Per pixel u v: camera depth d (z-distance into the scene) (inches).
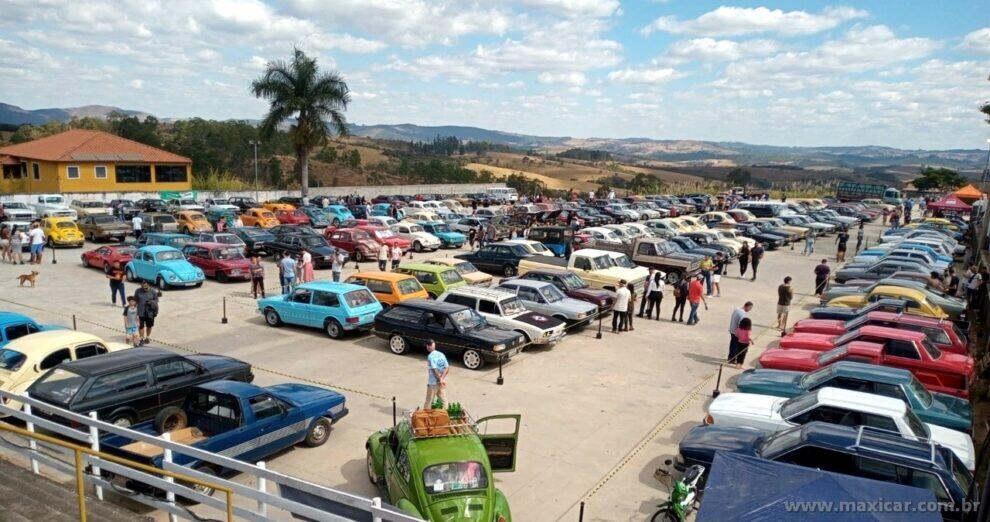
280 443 422.6
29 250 1267.2
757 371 540.7
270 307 772.6
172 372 467.5
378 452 382.3
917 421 412.5
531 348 714.8
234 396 402.0
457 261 973.2
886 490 259.4
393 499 339.6
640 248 1151.6
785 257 1448.1
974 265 1227.9
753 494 263.0
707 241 1406.3
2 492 338.0
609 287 931.3
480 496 309.7
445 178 4532.5
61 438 410.9
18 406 440.1
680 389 586.2
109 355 459.8
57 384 426.3
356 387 573.9
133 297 671.1
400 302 690.2
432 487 307.7
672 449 460.8
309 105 2065.7
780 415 433.1
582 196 3496.6
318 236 1244.5
